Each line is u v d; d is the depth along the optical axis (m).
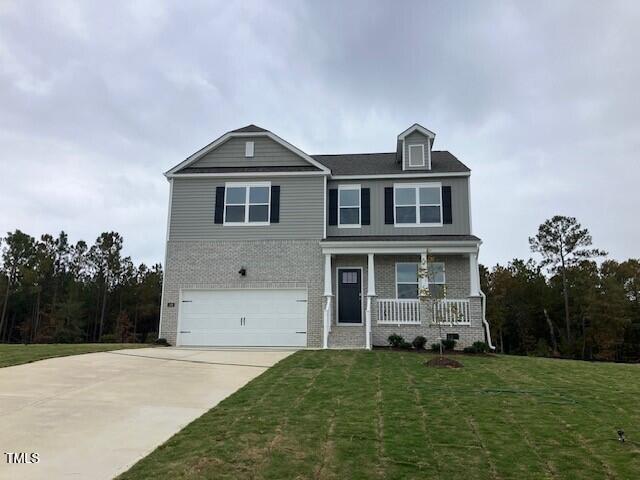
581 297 40.38
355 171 21.11
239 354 14.94
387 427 7.25
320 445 6.44
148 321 50.53
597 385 10.67
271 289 19.31
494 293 43.53
